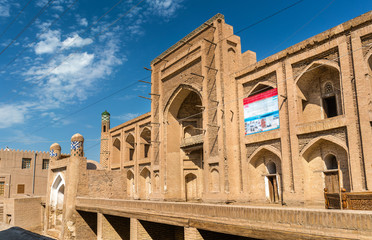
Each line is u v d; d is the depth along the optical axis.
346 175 11.15
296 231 7.18
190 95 19.27
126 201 13.59
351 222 6.24
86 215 17.88
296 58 12.67
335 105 12.43
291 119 12.59
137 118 24.27
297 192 12.07
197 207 10.05
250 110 14.40
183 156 19.19
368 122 10.23
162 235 13.53
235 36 16.34
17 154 27.41
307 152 12.27
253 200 14.19
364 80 10.47
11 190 26.56
